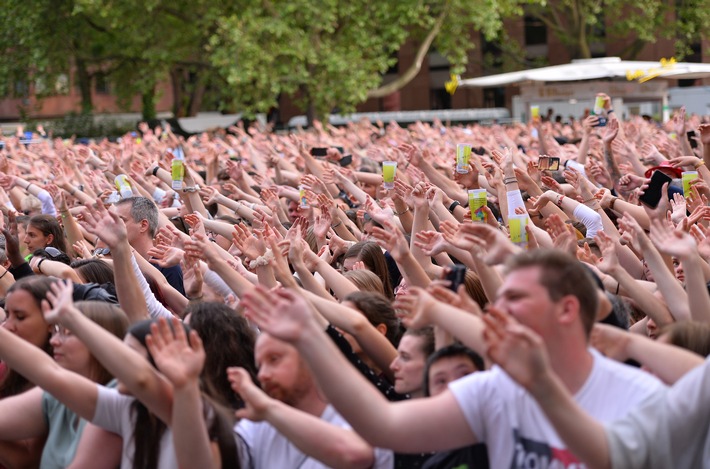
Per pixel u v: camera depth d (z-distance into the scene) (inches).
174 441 147.6
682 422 137.3
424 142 708.7
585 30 1792.6
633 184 343.9
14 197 472.7
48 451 183.3
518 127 897.5
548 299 136.2
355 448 149.7
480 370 164.4
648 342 156.3
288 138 826.2
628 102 1074.1
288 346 160.9
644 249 200.5
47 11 1315.2
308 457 162.9
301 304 137.7
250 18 1176.8
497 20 1352.1
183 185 365.1
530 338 123.9
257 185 482.0
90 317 188.4
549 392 125.5
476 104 1966.0
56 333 188.1
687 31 1537.9
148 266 276.1
